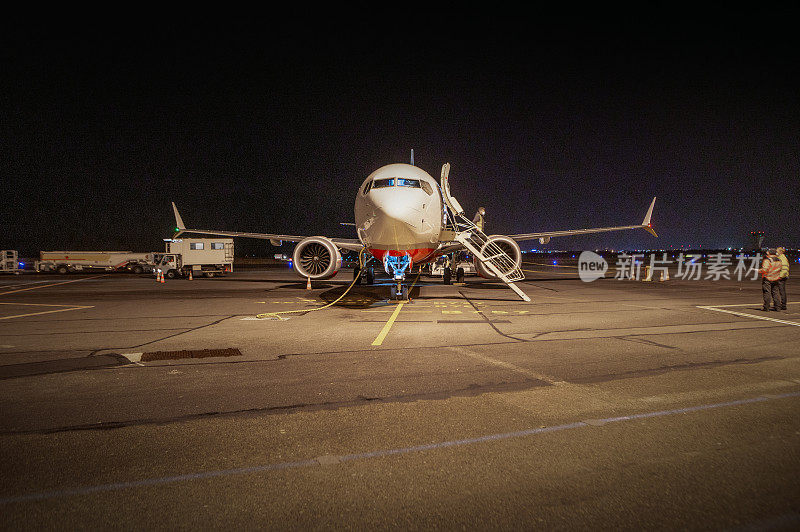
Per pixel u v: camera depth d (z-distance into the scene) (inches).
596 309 516.1
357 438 157.0
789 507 112.3
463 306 545.3
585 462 137.4
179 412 183.2
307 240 703.7
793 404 188.5
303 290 784.9
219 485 125.5
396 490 122.4
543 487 123.3
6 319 450.6
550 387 214.4
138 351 300.4
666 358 273.6
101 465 137.1
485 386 216.7
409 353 290.7
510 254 686.5
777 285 494.9
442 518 109.2
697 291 763.4
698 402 191.5
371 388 214.8
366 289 792.3
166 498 118.7
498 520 108.0
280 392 209.6
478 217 773.9
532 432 160.9
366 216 560.7
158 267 1147.3
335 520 108.6
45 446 150.4
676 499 116.4
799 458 138.8
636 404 189.6
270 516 110.3
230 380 229.8
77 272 1462.8
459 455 143.2
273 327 397.7
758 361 265.3
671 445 148.9
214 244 1200.2
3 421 172.9
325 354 289.0
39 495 120.0
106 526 106.4
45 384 223.0
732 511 110.7
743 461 137.2
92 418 176.2
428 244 597.3
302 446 150.6
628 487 122.6
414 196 536.1
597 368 250.1
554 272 1513.3
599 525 105.7
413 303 577.9
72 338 347.9
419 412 182.1
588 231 810.2
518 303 576.1
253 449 148.5
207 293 732.0
